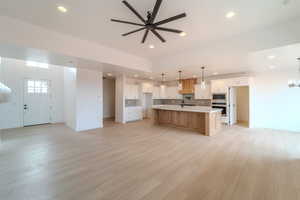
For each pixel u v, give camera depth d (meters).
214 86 6.76
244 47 3.38
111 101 9.12
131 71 5.69
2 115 5.43
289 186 2.01
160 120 6.48
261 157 2.98
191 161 2.80
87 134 4.78
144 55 5.10
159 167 2.56
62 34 3.37
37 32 3.01
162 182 2.11
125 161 2.80
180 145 3.73
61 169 2.47
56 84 6.79
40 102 6.34
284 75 5.46
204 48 4.14
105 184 2.06
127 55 4.87
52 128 5.63
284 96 5.48
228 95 6.46
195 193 1.87
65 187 1.98
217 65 4.71
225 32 3.28
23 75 5.85
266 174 2.33
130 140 4.14
